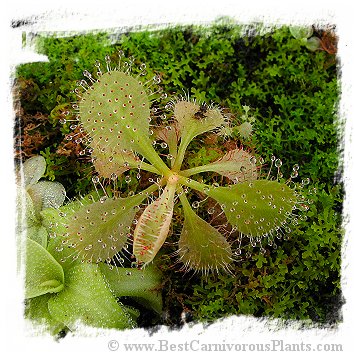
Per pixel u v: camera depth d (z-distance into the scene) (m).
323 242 0.11
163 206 0.10
